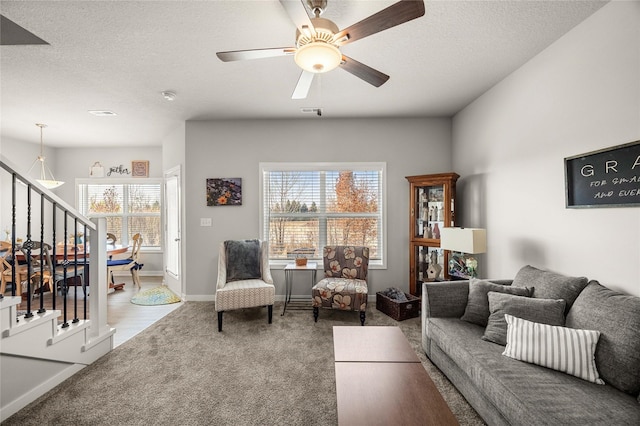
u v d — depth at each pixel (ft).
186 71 9.18
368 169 13.96
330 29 5.61
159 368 7.93
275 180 14.24
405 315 11.38
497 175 10.19
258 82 9.99
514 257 9.33
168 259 16.37
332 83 10.11
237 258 12.28
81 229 19.90
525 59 8.61
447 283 8.29
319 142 13.91
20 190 17.57
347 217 14.20
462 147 12.62
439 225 12.28
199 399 6.63
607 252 6.37
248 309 12.64
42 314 7.00
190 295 13.97
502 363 5.57
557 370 5.29
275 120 13.93
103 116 13.32
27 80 9.69
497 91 10.15
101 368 7.92
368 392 4.74
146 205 20.03
